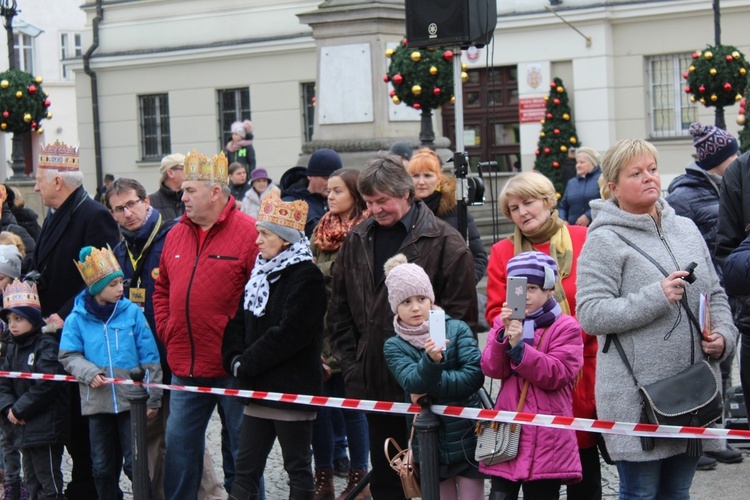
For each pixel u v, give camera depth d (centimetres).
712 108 2550
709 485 795
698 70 1869
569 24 2564
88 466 827
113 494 805
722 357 564
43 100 2048
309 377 689
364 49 1555
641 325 552
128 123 3222
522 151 2720
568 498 646
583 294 566
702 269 568
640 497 559
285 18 2933
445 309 659
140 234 823
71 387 810
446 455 613
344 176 837
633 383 556
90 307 785
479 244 910
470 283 661
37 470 801
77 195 830
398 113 1584
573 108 2661
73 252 824
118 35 3216
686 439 547
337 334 704
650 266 561
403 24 1577
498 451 579
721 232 672
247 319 697
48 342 807
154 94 3181
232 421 740
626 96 2627
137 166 3216
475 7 952
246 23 2995
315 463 824
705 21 2514
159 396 789
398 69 1441
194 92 3097
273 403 681
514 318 559
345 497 805
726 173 672
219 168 732
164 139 3191
